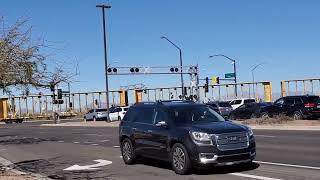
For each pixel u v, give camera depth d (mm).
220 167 14109
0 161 19797
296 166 13961
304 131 27734
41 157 20797
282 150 18234
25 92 13641
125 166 15984
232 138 12500
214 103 51219
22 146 27375
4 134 42031
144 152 15125
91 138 31188
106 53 56438
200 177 12727
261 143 21172
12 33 12445
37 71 13016
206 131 12508
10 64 12469
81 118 93000
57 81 13555
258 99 79500
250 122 36250
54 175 14805
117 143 25844
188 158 12844
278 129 30438
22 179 13383
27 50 12844
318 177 12008
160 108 14422
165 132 13789
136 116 15805
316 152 17125
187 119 13750
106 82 56750
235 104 53719
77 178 13984
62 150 23609
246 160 12703
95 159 18750
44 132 42750
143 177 13453
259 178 12211
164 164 15898
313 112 35000
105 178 13711
